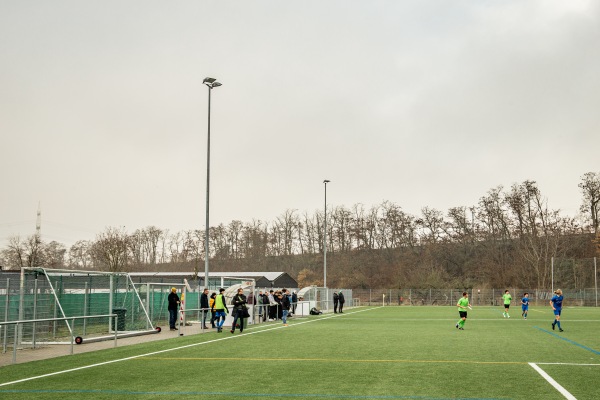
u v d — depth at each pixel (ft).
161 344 65.98
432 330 89.04
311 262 349.20
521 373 42.39
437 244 319.47
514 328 93.61
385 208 343.46
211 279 178.70
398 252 335.06
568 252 274.36
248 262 360.48
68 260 402.93
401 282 275.59
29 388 36.22
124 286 95.66
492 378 40.04
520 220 286.87
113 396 33.50
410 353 55.93
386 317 135.03
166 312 115.24
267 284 208.74
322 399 32.55
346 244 348.18
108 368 45.50
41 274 73.36
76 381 38.99
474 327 96.48
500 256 298.76
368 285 297.12
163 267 372.58
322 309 172.35
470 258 311.47
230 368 45.34
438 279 267.39
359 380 39.22
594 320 119.44
